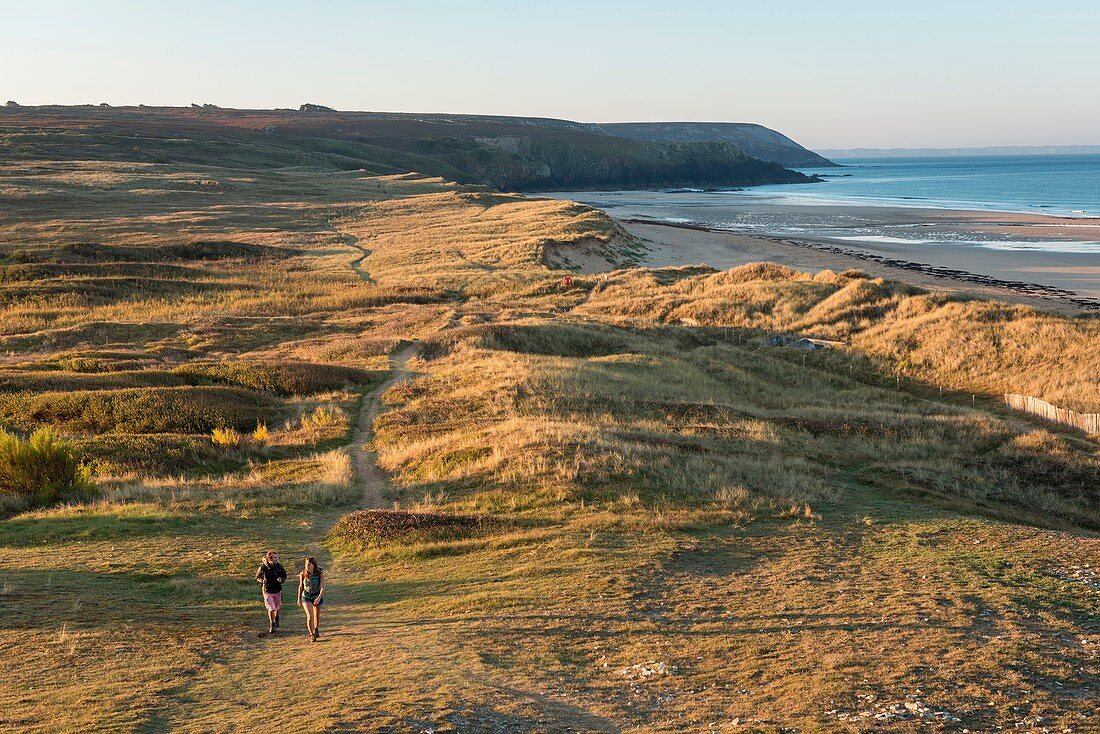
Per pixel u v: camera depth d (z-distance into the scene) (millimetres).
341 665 11008
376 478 25297
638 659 11164
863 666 10586
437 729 8406
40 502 22953
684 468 23094
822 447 28453
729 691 9930
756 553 16766
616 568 15539
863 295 50719
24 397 33688
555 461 23297
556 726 8719
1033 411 33781
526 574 15516
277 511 21422
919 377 40594
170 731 8734
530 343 46406
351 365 43188
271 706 9391
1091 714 9094
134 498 22984
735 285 58438
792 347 46125
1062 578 14914
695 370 42281
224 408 33031
